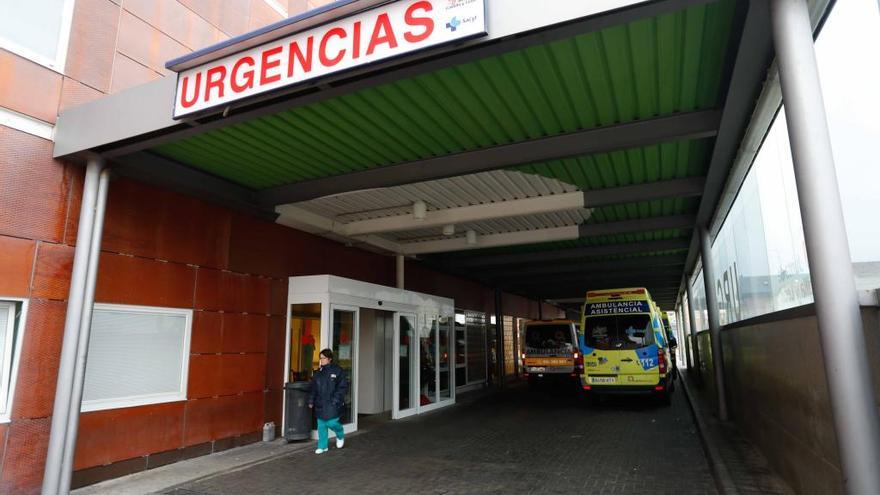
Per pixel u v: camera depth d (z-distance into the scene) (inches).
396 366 473.7
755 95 209.3
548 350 752.3
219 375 335.0
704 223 443.5
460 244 518.3
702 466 291.4
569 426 433.4
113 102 242.2
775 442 241.6
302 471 288.5
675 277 855.1
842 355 134.3
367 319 514.6
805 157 142.4
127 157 268.7
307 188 335.3
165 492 249.0
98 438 262.4
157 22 321.1
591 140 256.8
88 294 242.2
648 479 266.5
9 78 239.5
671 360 679.1
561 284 912.3
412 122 252.2
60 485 222.8
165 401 297.9
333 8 185.6
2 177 233.5
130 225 289.1
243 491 251.3
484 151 281.3
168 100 227.8
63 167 257.8
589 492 246.5
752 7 156.4
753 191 293.0
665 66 203.3
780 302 249.0
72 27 270.1
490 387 800.9
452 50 173.3
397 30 177.5
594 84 216.8
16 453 229.3
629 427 424.8
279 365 386.6
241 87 205.5
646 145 253.1
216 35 365.1
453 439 378.6
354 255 502.3
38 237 245.1
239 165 309.6
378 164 309.9
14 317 237.5
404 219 421.7
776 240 249.3
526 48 175.3
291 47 196.7
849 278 136.9
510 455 326.3
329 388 339.0
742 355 330.6
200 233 332.2
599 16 157.6
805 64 145.7
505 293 989.2
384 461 311.3
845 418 132.7
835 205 139.2
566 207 367.9
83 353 236.2
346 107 236.8
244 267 364.2
